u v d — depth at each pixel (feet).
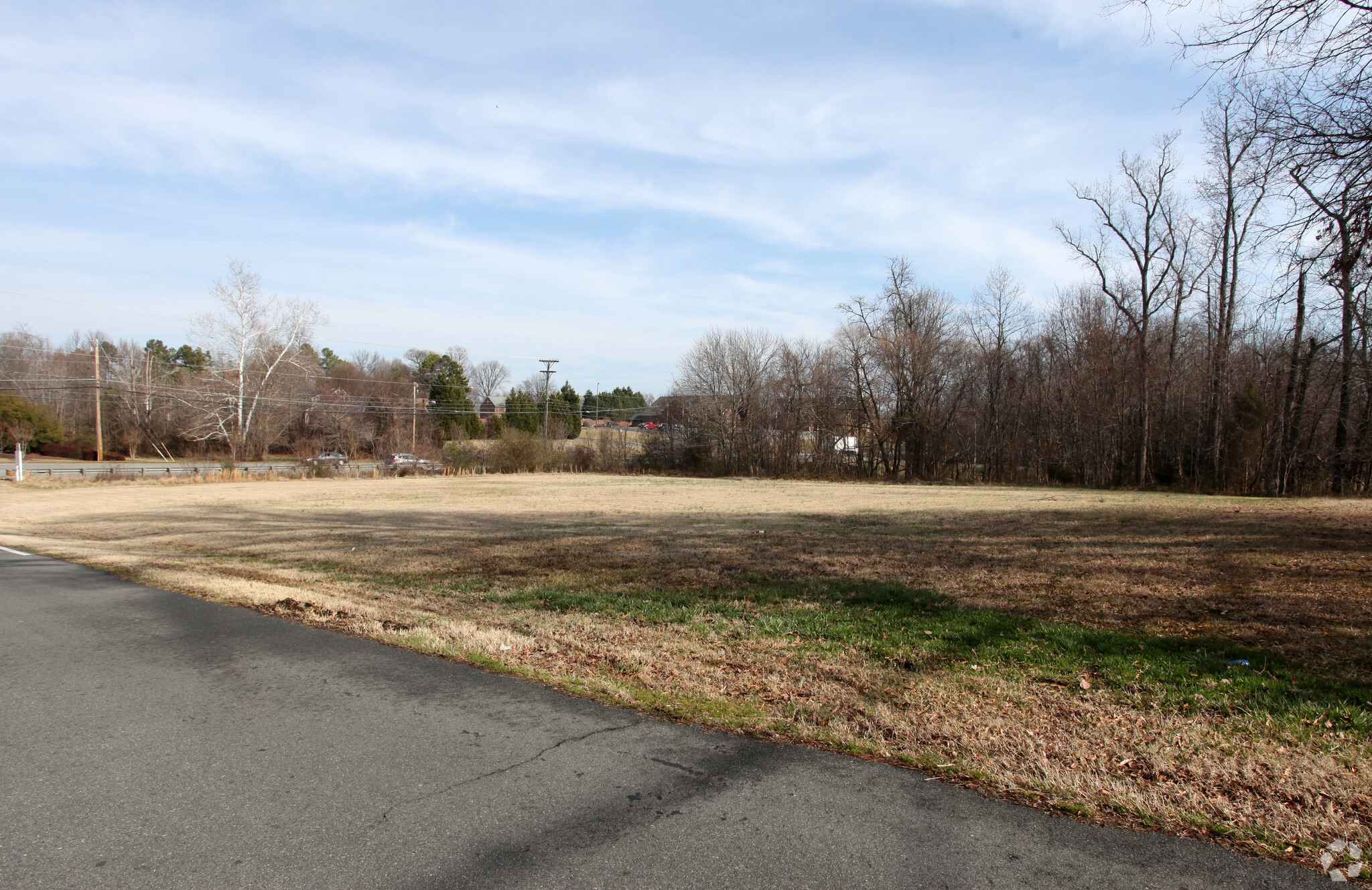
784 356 191.83
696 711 16.93
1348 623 24.77
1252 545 45.27
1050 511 78.79
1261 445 114.32
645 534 59.41
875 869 10.25
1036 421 163.73
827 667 21.06
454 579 38.14
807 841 11.02
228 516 78.84
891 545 50.37
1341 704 17.08
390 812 11.98
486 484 148.05
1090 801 12.44
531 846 10.85
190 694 18.04
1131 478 145.38
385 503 98.63
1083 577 35.70
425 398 276.62
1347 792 12.83
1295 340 95.35
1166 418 136.56
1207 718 16.67
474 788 12.87
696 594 33.14
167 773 13.46
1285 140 30.09
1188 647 22.48
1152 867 10.38
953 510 81.97
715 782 13.12
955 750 14.71
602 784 13.05
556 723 16.14
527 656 22.25
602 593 33.78
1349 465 105.19
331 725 15.94
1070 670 20.56
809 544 51.39
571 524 69.15
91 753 14.40
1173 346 132.67
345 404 209.97
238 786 12.96
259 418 192.13
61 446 191.42
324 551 49.80
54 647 22.74
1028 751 14.62
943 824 11.60
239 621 26.37
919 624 26.27
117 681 19.16
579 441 226.38
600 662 21.63
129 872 10.18
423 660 21.15
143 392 189.88
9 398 184.85
